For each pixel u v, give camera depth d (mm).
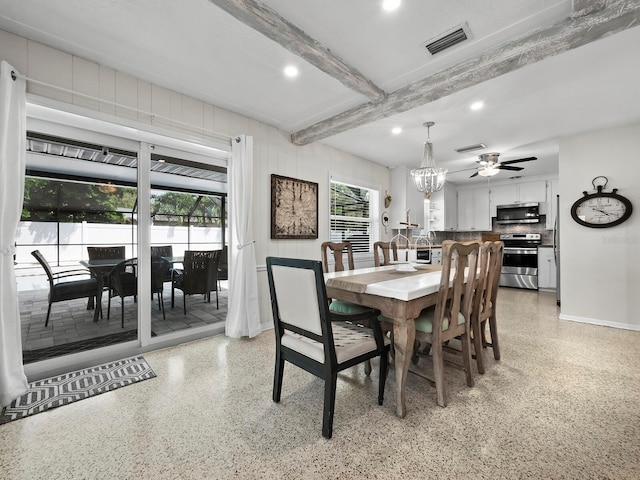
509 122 3312
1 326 1783
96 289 2514
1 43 1897
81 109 2201
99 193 2512
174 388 2039
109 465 1345
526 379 2162
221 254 3350
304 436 1546
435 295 1956
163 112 2623
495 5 1679
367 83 2391
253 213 3324
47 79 2057
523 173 5863
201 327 3068
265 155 3455
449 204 6625
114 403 1853
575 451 1420
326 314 1508
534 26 1840
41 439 1521
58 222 2346
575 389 2012
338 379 2197
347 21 1808
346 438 1527
